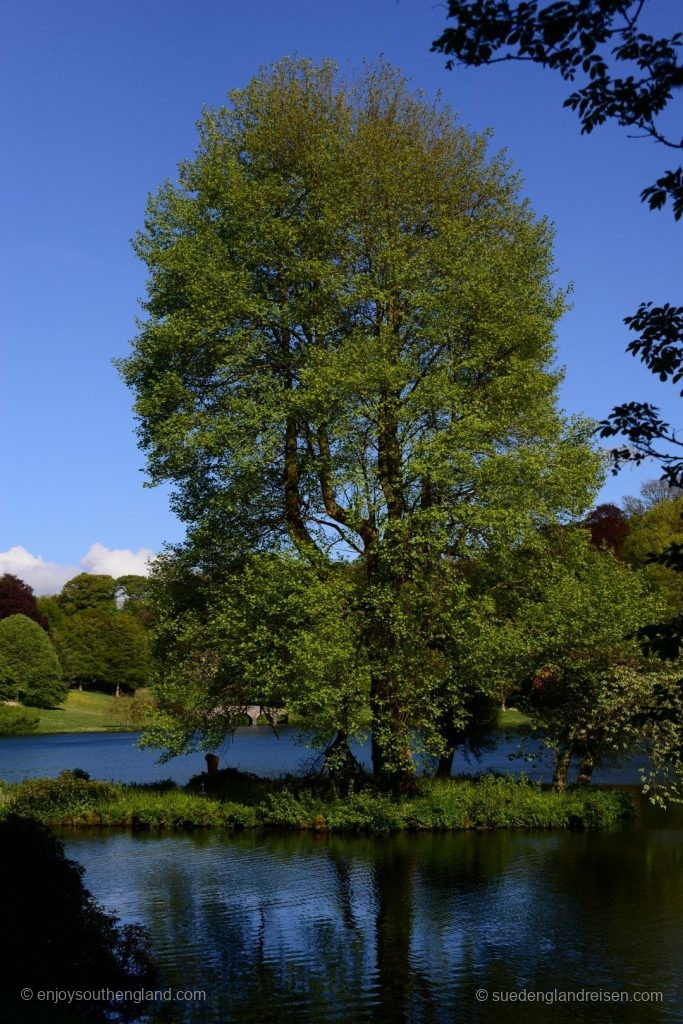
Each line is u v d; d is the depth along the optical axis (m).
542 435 24.89
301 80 27.47
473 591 25.23
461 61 7.31
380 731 23.41
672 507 47.12
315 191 25.36
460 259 24.38
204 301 24.80
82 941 10.68
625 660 26.77
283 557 23.31
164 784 29.67
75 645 98.19
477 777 30.45
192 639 25.72
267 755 50.38
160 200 27.41
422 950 13.77
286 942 14.13
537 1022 10.91
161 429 24.62
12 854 11.18
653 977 12.54
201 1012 11.18
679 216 7.59
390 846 21.92
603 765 34.06
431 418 23.86
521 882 17.94
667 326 8.39
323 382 22.59
